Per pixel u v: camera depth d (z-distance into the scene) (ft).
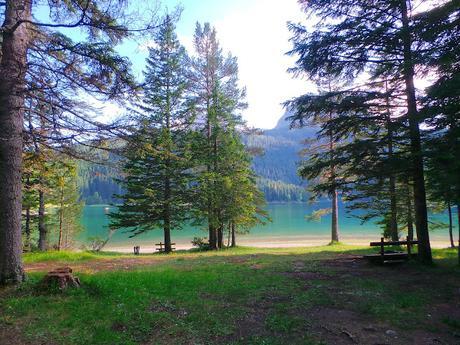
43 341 16.79
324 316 20.62
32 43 23.67
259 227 203.21
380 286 27.40
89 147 26.55
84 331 17.88
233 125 80.23
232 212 78.84
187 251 75.36
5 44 23.08
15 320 18.90
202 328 18.76
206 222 78.95
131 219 74.13
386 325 19.36
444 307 22.49
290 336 17.83
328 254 50.80
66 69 24.22
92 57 22.98
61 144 26.20
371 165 36.01
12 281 23.70
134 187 71.26
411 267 34.58
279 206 421.18
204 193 73.77
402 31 31.91
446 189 30.50
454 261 39.01
